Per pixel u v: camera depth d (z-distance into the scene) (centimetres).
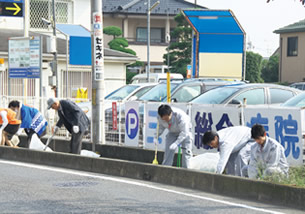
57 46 3462
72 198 957
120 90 2198
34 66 2419
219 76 2717
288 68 5669
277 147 1066
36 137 1580
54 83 2664
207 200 970
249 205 934
